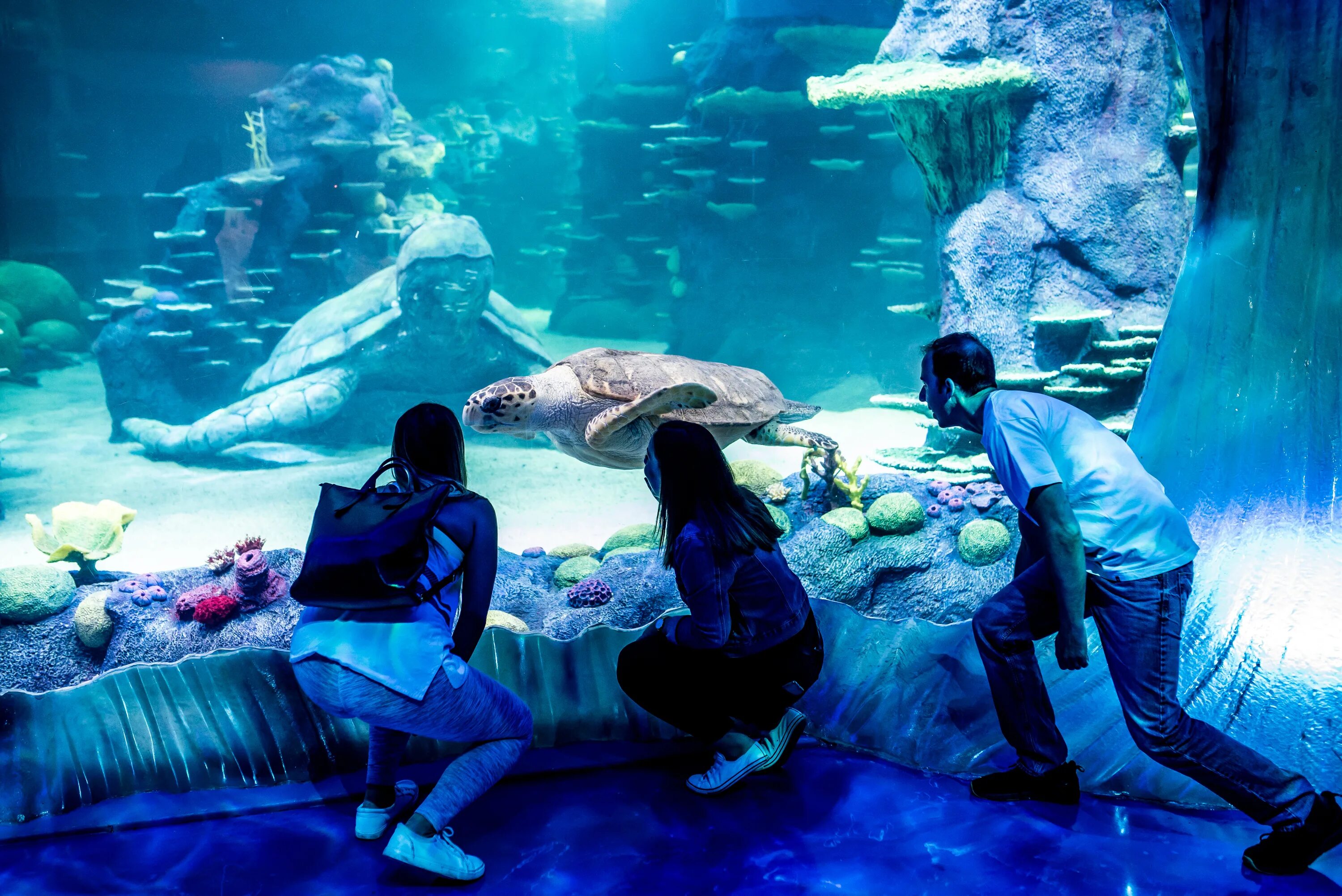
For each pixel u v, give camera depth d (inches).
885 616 152.3
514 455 390.0
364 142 505.4
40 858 102.9
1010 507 159.9
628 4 1109.1
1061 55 264.4
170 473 372.2
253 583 134.8
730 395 146.0
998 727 123.4
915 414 442.6
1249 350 135.2
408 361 408.8
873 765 120.3
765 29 537.0
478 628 98.7
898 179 498.9
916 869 97.9
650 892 95.1
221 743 116.9
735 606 106.2
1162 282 267.4
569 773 119.5
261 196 483.5
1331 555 124.6
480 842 104.3
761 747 111.3
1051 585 104.9
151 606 137.2
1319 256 127.6
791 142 514.3
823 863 99.4
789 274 521.3
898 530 157.1
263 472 372.5
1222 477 136.3
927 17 278.2
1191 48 133.6
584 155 758.5
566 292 758.5
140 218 908.6
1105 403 261.6
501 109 1037.2
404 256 382.3
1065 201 269.0
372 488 99.4
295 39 1205.7
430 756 122.0
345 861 101.6
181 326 439.5
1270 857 93.5
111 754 114.5
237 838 106.1
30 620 135.2
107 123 1113.4
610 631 132.0
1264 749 108.3
